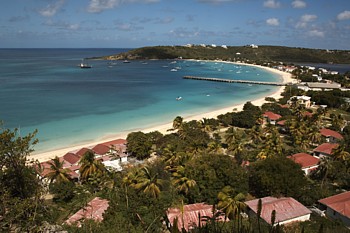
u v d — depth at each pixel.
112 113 106.69
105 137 80.44
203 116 104.69
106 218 29.88
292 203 37.03
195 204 37.09
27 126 86.81
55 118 96.88
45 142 74.75
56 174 44.00
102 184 44.38
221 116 96.31
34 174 18.58
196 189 40.41
